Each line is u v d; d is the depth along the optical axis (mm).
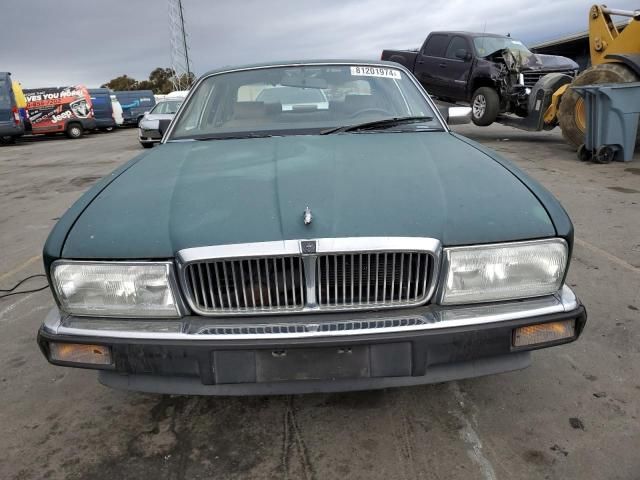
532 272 1748
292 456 1931
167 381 1771
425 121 2879
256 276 1676
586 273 3484
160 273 1690
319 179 1970
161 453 1974
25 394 2383
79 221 1838
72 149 15930
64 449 2010
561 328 1761
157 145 2840
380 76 3135
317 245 1634
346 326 1649
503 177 2006
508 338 1714
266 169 2121
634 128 7180
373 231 1667
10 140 20203
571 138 8250
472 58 10617
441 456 1899
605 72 7453
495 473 1812
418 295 1722
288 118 2881
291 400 2256
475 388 2295
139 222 1784
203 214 1782
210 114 2965
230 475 1854
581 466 1828
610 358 2488
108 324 1727
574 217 4793
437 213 1755
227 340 1628
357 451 1941
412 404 2199
